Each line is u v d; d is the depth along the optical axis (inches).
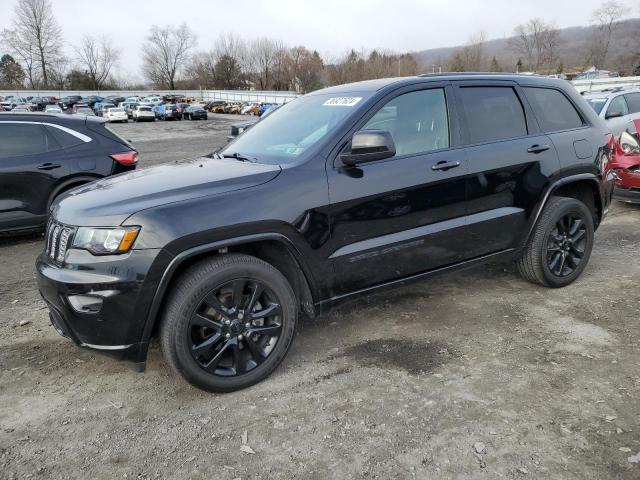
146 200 112.0
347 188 127.8
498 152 153.6
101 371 131.7
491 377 122.6
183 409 114.6
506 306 163.8
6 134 240.2
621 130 391.9
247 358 122.5
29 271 213.3
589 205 187.5
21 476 95.3
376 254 134.2
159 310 112.8
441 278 190.1
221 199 114.3
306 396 117.8
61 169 248.5
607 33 3339.1
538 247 168.1
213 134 1162.0
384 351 137.3
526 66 3826.3
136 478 94.1
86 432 107.7
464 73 158.2
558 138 169.0
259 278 118.8
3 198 238.4
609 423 104.2
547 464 93.6
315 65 3454.7
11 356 140.4
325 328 152.2
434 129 145.9
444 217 145.0
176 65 4375.0
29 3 3661.4
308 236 123.0
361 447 100.0
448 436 102.1
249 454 99.4
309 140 135.0
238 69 4224.9
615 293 170.9
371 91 141.4
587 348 135.0
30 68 3794.3
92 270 107.3
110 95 3366.1
